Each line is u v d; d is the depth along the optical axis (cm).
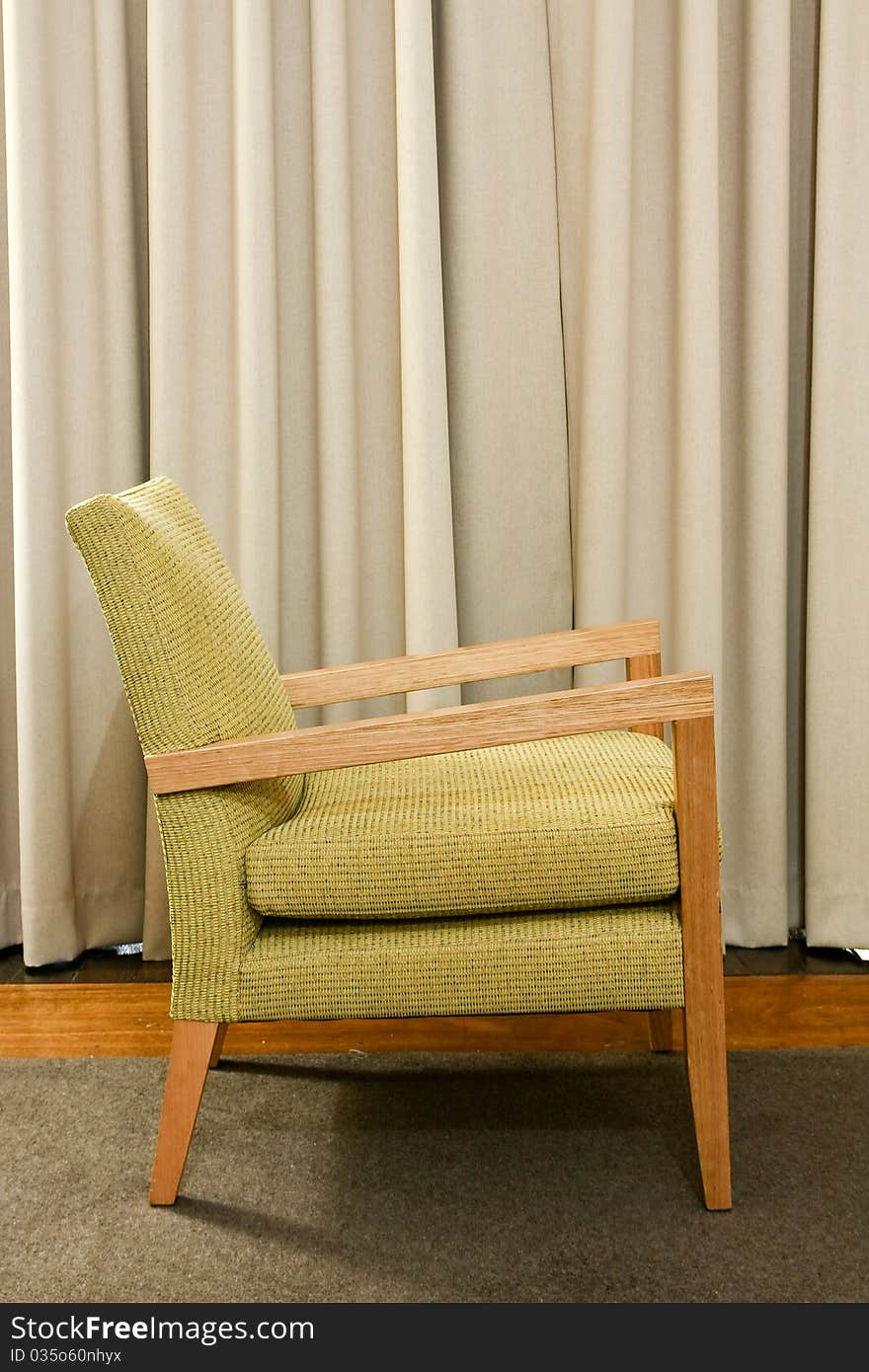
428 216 212
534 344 222
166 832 137
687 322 214
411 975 137
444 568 218
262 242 212
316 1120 163
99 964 223
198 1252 133
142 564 137
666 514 226
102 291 215
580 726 132
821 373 214
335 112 213
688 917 135
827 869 223
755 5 209
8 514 222
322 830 140
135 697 137
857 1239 134
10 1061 182
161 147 209
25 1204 143
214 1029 140
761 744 222
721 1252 132
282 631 228
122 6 210
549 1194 143
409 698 224
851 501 216
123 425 218
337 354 218
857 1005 198
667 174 218
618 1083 173
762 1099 166
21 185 204
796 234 221
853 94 210
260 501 216
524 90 217
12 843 230
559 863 136
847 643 219
